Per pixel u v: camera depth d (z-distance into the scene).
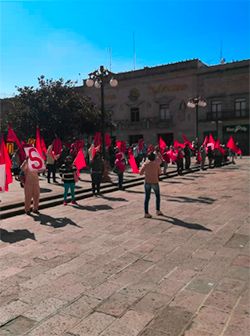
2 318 4.03
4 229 8.01
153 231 7.62
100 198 12.13
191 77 45.69
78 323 3.90
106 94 51.66
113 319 3.97
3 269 5.52
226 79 43.72
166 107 47.81
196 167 24.09
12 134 10.23
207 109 45.00
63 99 31.14
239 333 3.66
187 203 10.81
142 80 48.91
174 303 4.33
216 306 4.24
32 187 9.62
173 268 5.47
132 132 50.03
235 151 28.67
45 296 4.56
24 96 30.84
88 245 6.70
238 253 6.12
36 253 6.28
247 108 42.75
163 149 20.44
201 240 6.91
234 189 13.71
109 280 5.05
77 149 18.12
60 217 9.19
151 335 3.65
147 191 8.98
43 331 3.75
